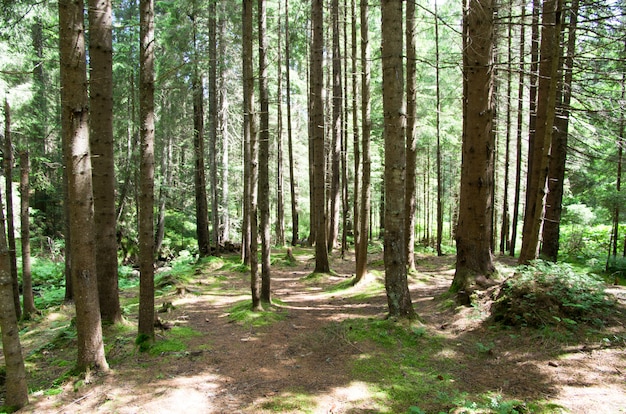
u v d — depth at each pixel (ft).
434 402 13.30
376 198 85.92
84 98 14.66
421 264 45.09
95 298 16.10
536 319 18.21
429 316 22.30
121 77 45.60
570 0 22.59
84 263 15.72
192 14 47.93
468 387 14.15
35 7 32.09
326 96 70.90
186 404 13.71
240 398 14.07
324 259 39.40
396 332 19.15
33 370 17.61
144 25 17.63
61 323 27.27
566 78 28.84
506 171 53.31
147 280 18.84
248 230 46.73
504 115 48.32
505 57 39.99
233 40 53.57
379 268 40.86
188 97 58.08
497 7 24.45
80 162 14.96
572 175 50.85
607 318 18.10
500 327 18.89
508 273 25.68
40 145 61.67
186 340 20.30
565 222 56.90
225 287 36.76
